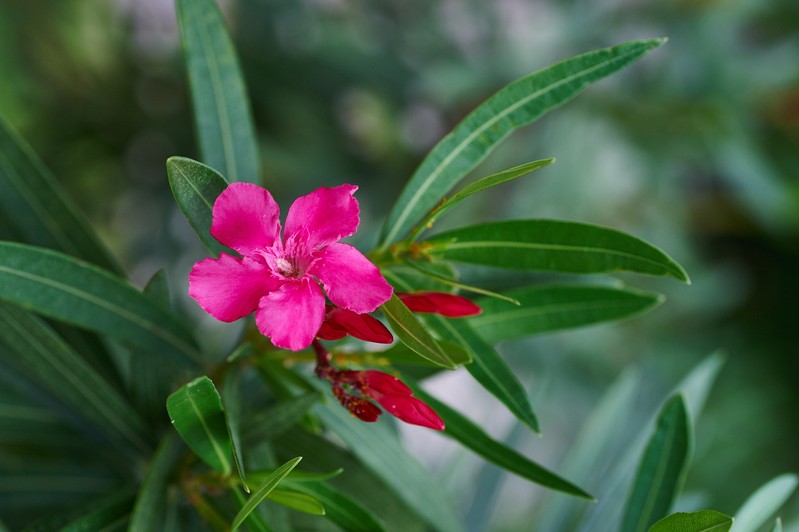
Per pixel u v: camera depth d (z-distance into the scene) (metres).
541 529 0.51
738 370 1.18
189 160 0.36
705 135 0.99
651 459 0.42
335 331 0.37
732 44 1.01
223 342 0.77
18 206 0.43
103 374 0.45
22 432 0.45
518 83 0.40
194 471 0.41
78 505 0.41
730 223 1.19
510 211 0.93
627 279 1.05
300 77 1.00
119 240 1.00
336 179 1.01
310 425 0.41
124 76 0.98
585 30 1.00
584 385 1.01
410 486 0.43
